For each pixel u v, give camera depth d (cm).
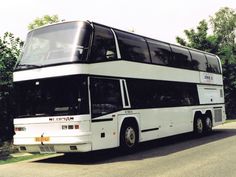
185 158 1119
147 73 1414
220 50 3650
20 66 1194
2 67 1767
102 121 1138
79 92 1078
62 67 1099
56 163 1148
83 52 1101
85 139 1064
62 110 1096
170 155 1201
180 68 1686
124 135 1249
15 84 1198
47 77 1127
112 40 1238
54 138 1091
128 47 1320
